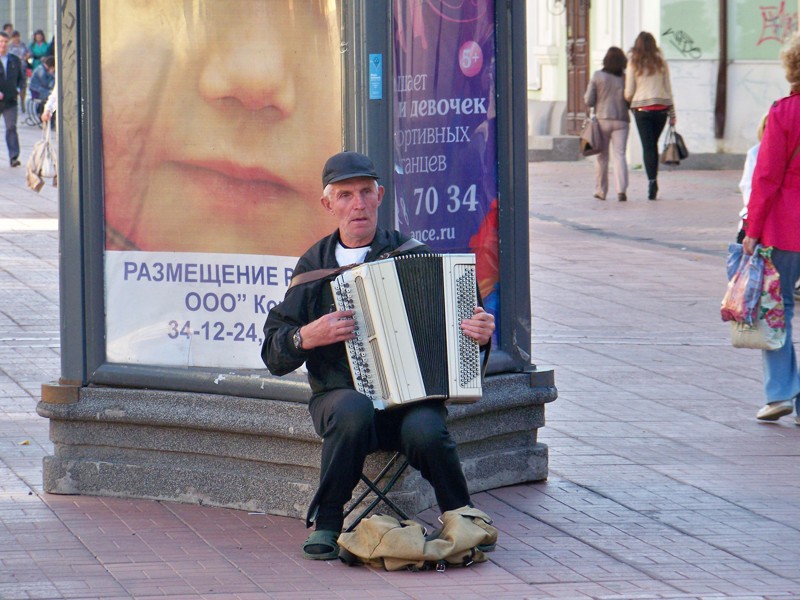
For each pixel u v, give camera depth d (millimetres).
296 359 6656
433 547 6602
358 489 7242
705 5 29094
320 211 7352
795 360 9992
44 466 7953
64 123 7840
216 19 7492
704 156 29656
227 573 6523
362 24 7094
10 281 15508
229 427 7484
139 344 7855
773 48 29203
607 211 23094
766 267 9789
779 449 9242
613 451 9102
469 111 7891
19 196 23969
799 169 9797
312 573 6551
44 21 59969
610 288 15867
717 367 11930
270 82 7402
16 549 6871
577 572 6637
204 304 7711
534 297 15273
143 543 6992
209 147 7586
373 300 6523
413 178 7551
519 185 8117
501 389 8039
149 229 7773
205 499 7684
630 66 24297
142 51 7668
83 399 7867
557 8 33656
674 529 7398
